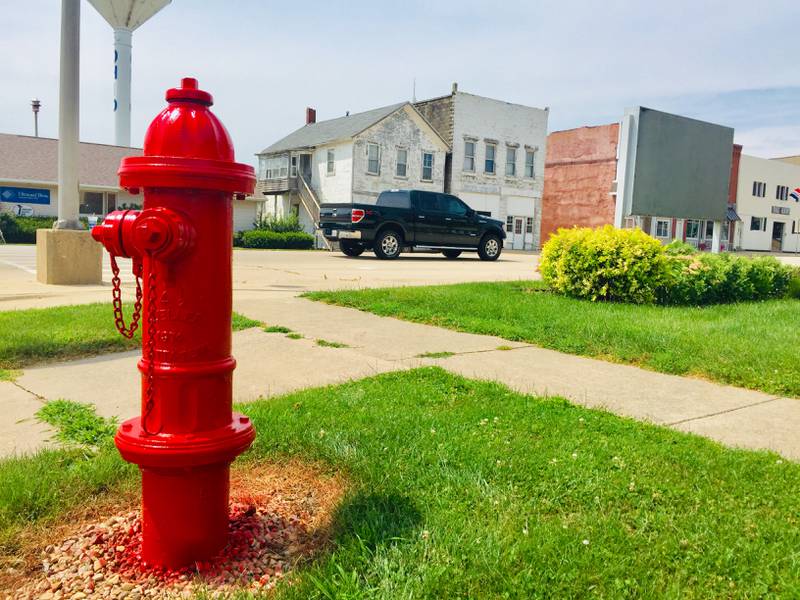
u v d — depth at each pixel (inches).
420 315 304.8
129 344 236.4
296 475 121.0
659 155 596.1
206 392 83.7
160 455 81.0
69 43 404.8
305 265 610.9
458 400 168.1
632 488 112.0
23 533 99.3
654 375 210.5
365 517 101.1
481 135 1464.1
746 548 92.5
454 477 114.9
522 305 331.0
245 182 83.5
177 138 80.3
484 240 820.0
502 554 89.3
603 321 283.7
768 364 211.5
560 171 1713.8
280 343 245.4
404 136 1365.7
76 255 412.2
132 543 95.8
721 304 380.2
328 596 80.2
